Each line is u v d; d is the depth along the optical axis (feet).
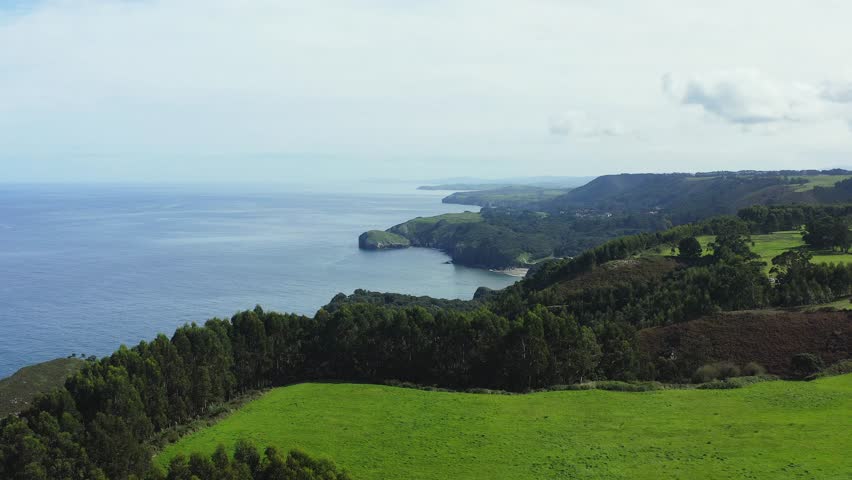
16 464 165.99
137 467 178.29
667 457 166.09
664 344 273.54
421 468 171.63
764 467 153.28
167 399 225.97
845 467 148.25
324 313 309.01
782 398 201.87
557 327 265.13
